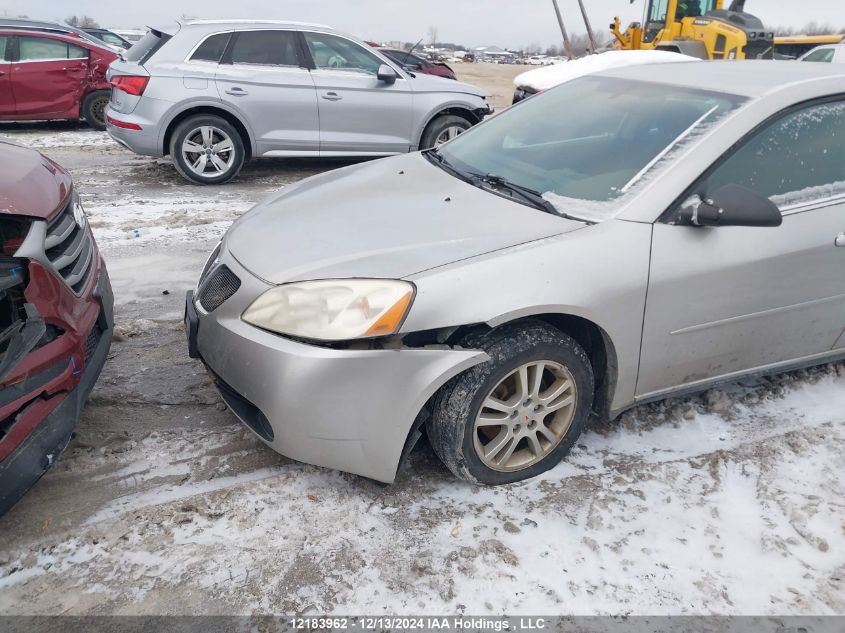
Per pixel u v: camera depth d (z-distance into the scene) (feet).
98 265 9.41
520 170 9.78
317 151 23.84
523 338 7.64
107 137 31.63
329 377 7.16
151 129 21.75
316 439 7.39
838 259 9.22
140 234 17.21
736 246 8.48
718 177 8.51
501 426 8.02
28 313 7.12
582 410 8.46
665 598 6.82
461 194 9.24
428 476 8.46
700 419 9.77
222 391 8.29
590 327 8.31
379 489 8.20
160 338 11.73
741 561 7.32
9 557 7.00
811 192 9.09
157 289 13.87
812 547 7.54
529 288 7.45
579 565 7.18
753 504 8.16
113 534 7.36
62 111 31.99
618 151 9.24
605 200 8.50
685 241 8.23
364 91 23.73
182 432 9.15
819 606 6.80
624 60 30.04
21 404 6.79
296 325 7.34
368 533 7.51
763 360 9.57
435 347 7.44
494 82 80.94
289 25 23.02
